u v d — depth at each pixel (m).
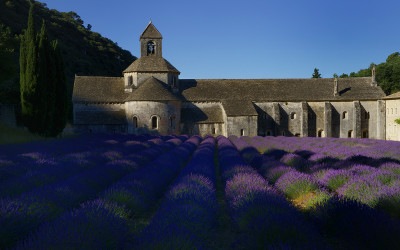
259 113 40.25
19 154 12.29
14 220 4.02
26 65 21.88
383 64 61.44
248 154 14.95
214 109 39.78
